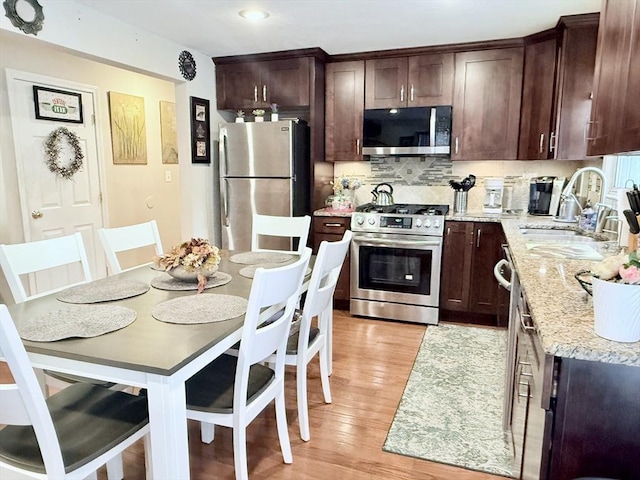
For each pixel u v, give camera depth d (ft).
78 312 5.23
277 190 12.39
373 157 13.92
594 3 8.80
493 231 11.20
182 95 12.18
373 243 12.03
